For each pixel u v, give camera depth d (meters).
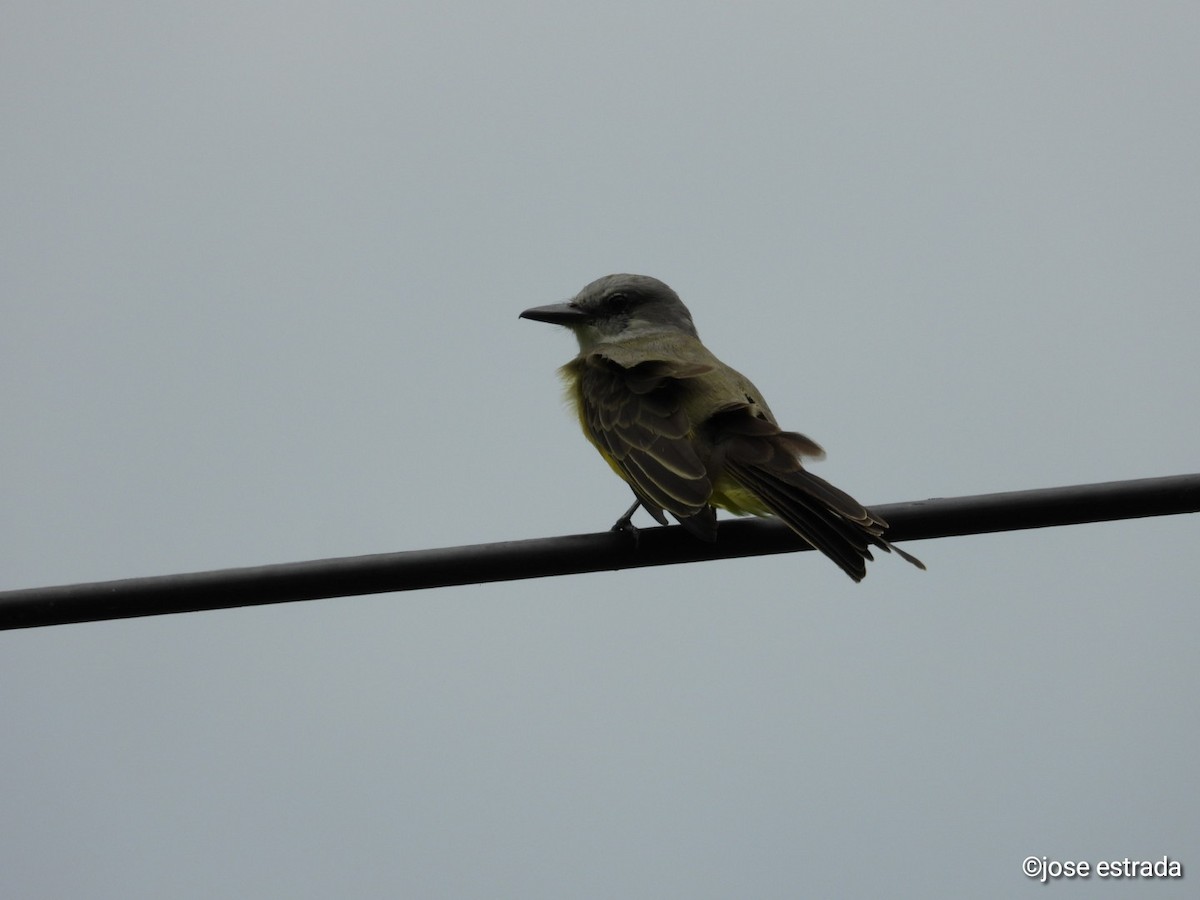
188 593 8.97
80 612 8.91
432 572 9.27
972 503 9.57
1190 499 9.30
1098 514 9.41
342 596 9.20
